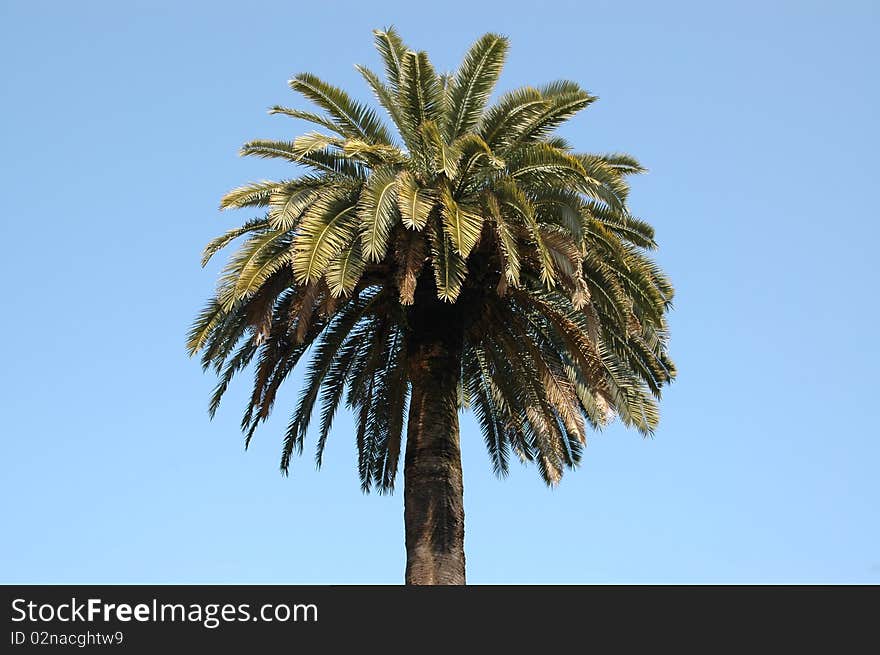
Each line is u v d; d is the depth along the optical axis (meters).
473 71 23.34
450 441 23.08
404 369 25.47
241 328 23.59
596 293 22.53
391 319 24.42
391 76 23.97
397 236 21.77
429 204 20.69
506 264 21.67
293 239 21.78
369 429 26.81
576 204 21.91
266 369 24.03
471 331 24.78
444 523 22.31
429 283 23.45
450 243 21.11
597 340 21.97
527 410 25.33
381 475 26.94
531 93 22.64
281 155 23.03
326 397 25.78
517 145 22.94
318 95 23.06
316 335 24.81
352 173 22.91
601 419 25.86
